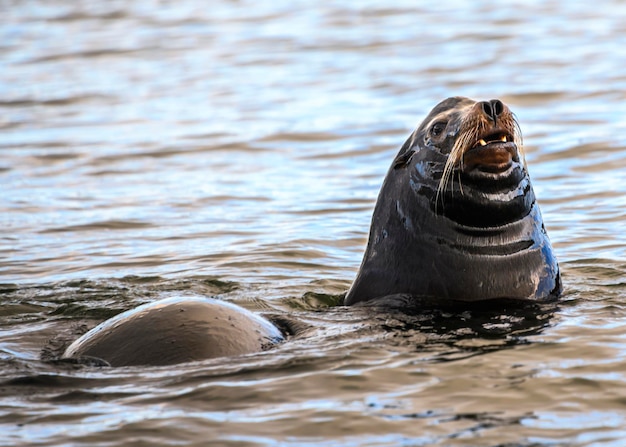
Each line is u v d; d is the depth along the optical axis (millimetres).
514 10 126625
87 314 38031
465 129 35281
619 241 47875
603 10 123125
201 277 44500
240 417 26312
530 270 36906
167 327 30703
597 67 92375
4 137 79125
